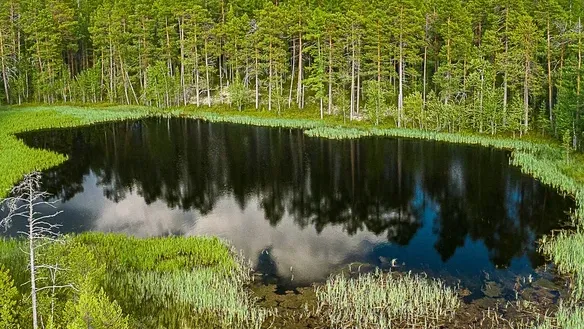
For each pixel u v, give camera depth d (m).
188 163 36.19
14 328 11.24
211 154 39.34
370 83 55.56
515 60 49.44
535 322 13.84
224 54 74.50
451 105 49.75
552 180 29.94
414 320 14.09
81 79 73.12
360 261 18.97
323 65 60.91
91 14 85.50
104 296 11.30
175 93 70.19
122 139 45.91
